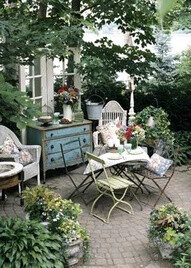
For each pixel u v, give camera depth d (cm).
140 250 390
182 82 823
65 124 625
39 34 481
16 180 476
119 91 811
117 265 360
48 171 646
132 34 743
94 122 774
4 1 497
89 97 795
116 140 566
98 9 673
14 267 318
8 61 412
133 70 706
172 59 887
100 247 397
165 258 363
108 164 498
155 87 806
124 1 649
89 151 655
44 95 668
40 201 389
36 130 602
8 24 402
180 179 615
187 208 499
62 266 339
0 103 268
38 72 653
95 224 454
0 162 510
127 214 481
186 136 754
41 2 530
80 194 549
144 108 750
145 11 612
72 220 377
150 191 561
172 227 363
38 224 359
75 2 697
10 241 333
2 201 523
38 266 322
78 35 543
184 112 791
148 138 667
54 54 486
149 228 381
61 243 350
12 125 610
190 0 607
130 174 600
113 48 719
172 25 681
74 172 650
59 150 615
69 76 707
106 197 537
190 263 329
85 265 360
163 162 539
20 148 577
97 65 614
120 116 732
